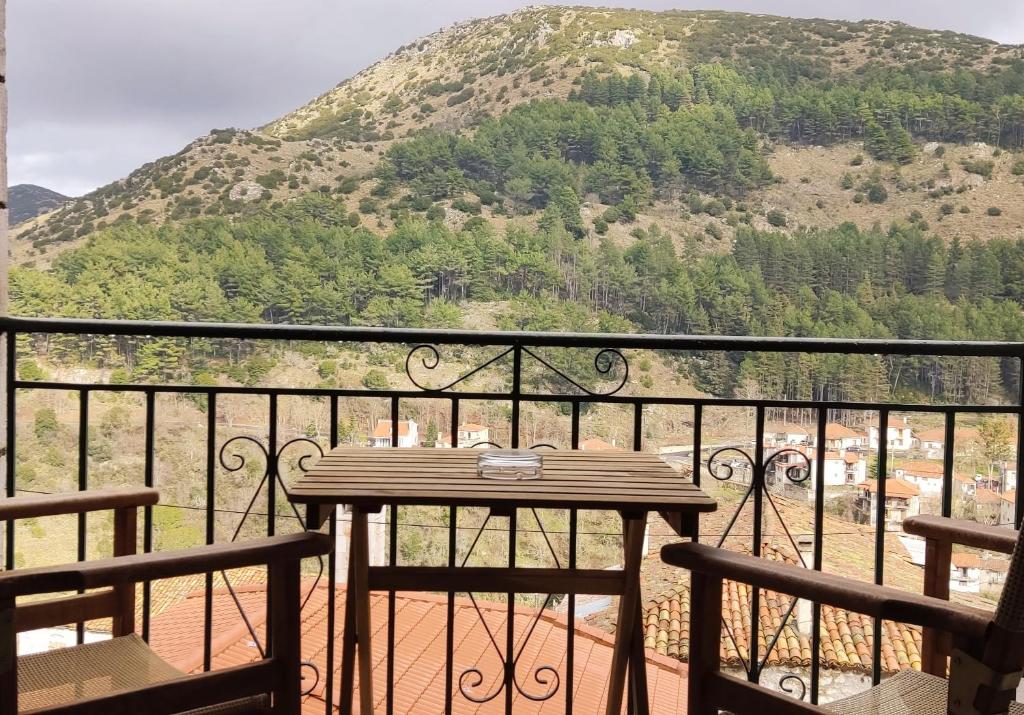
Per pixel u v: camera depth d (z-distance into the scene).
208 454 1.98
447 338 2.01
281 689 1.27
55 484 25.36
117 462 26.70
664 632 11.12
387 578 1.61
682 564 1.27
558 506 1.39
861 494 23.09
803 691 1.92
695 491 1.46
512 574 1.62
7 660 1.07
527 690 5.24
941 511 1.98
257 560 1.22
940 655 1.44
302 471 1.99
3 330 2.15
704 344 1.98
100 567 1.12
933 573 1.50
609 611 11.21
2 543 2.28
